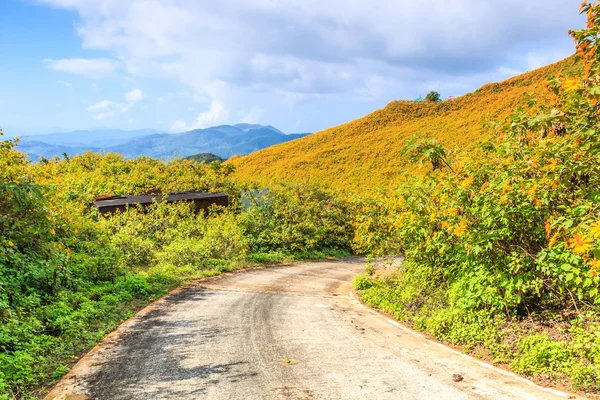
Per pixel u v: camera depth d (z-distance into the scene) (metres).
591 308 5.75
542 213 5.84
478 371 5.15
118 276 11.47
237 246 19.70
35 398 4.38
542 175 5.54
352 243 27.83
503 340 6.01
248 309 9.11
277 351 5.97
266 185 29.50
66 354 5.82
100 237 12.91
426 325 7.51
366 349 6.14
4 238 8.47
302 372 5.10
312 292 12.58
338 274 17.97
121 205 20.28
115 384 4.73
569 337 5.47
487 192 6.57
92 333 6.82
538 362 5.10
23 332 6.04
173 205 21.55
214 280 13.86
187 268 14.81
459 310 7.08
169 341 6.48
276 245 24.70
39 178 12.20
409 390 4.52
